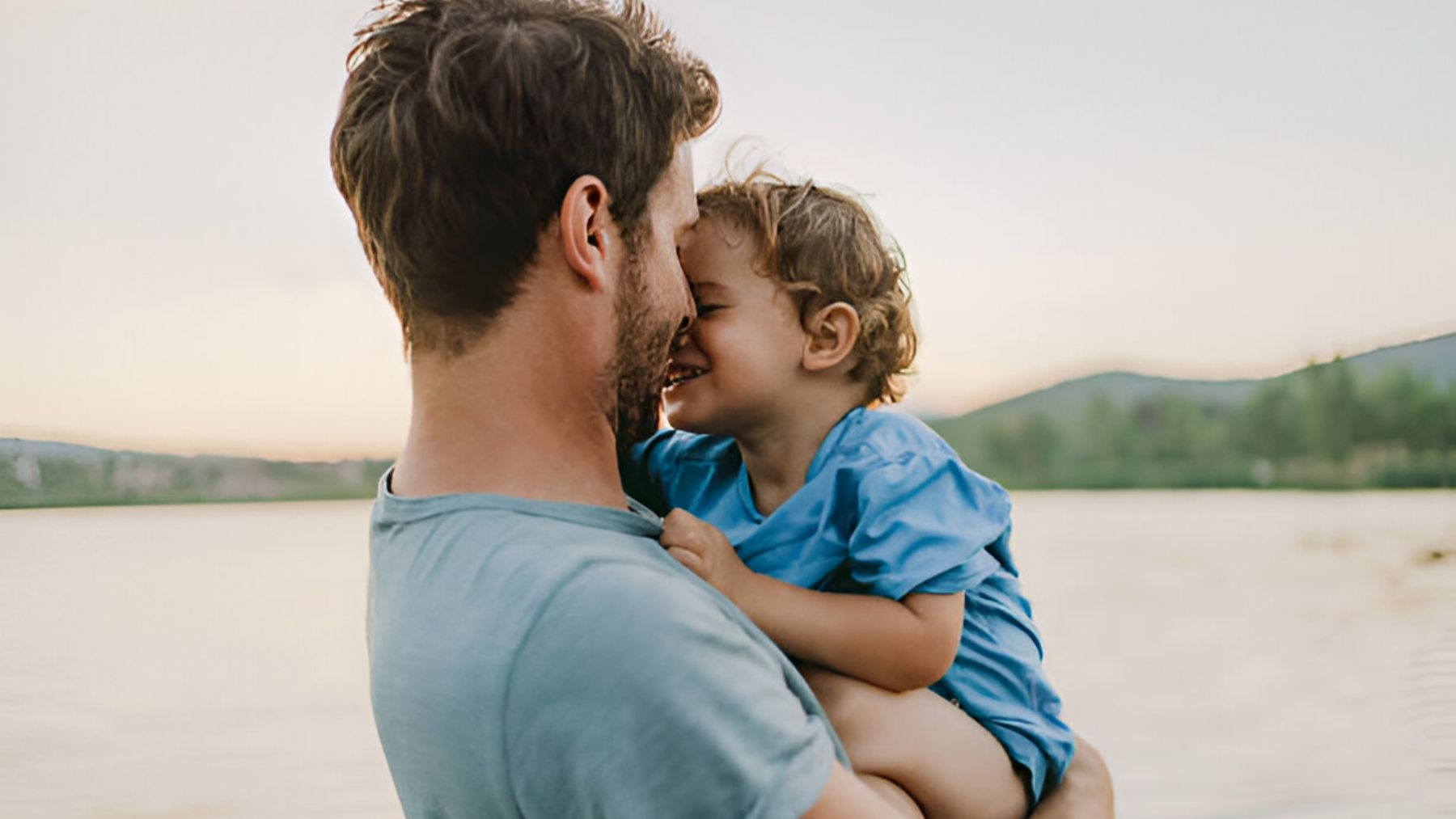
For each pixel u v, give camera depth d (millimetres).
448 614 778
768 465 1197
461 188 802
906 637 1025
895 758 990
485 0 845
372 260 873
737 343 1168
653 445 1289
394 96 823
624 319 861
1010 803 1047
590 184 823
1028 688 1133
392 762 839
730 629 778
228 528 8883
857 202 1278
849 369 1201
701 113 938
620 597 740
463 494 820
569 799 736
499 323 824
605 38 845
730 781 730
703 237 1194
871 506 1075
